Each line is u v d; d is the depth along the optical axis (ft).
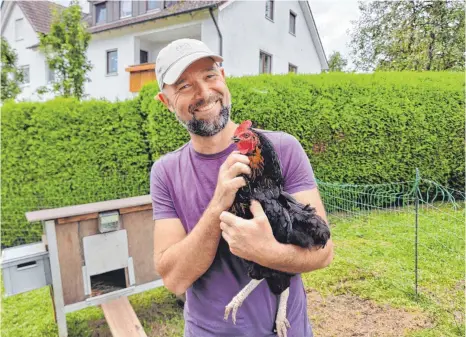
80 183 19.47
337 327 10.20
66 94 34.78
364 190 19.42
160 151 19.81
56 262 9.52
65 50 34.83
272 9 44.52
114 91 45.73
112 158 19.88
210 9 34.76
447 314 10.29
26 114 18.94
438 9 33.45
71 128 19.30
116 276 11.94
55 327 11.22
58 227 9.58
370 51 40.37
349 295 11.83
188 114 4.61
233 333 4.54
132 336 8.90
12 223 18.81
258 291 4.59
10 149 18.84
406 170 22.56
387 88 21.71
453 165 23.40
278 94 20.40
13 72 38.68
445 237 15.34
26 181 19.07
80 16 35.29
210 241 4.10
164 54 4.76
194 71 4.56
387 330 9.84
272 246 3.77
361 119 21.22
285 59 47.55
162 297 12.97
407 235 16.14
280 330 4.54
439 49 33.04
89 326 11.31
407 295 11.48
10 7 55.62
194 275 4.37
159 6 43.50
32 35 54.08
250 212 4.12
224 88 4.75
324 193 19.97
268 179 4.27
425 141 22.61
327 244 4.33
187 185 4.87
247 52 39.73
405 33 35.19
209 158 4.82
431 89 22.47
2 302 13.21
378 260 14.05
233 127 5.05
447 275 12.49
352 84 21.34
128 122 20.04
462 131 23.21
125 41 44.09
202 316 4.76
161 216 4.99
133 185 20.12
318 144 21.11
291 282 4.85
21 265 9.32
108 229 10.09
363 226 17.75
